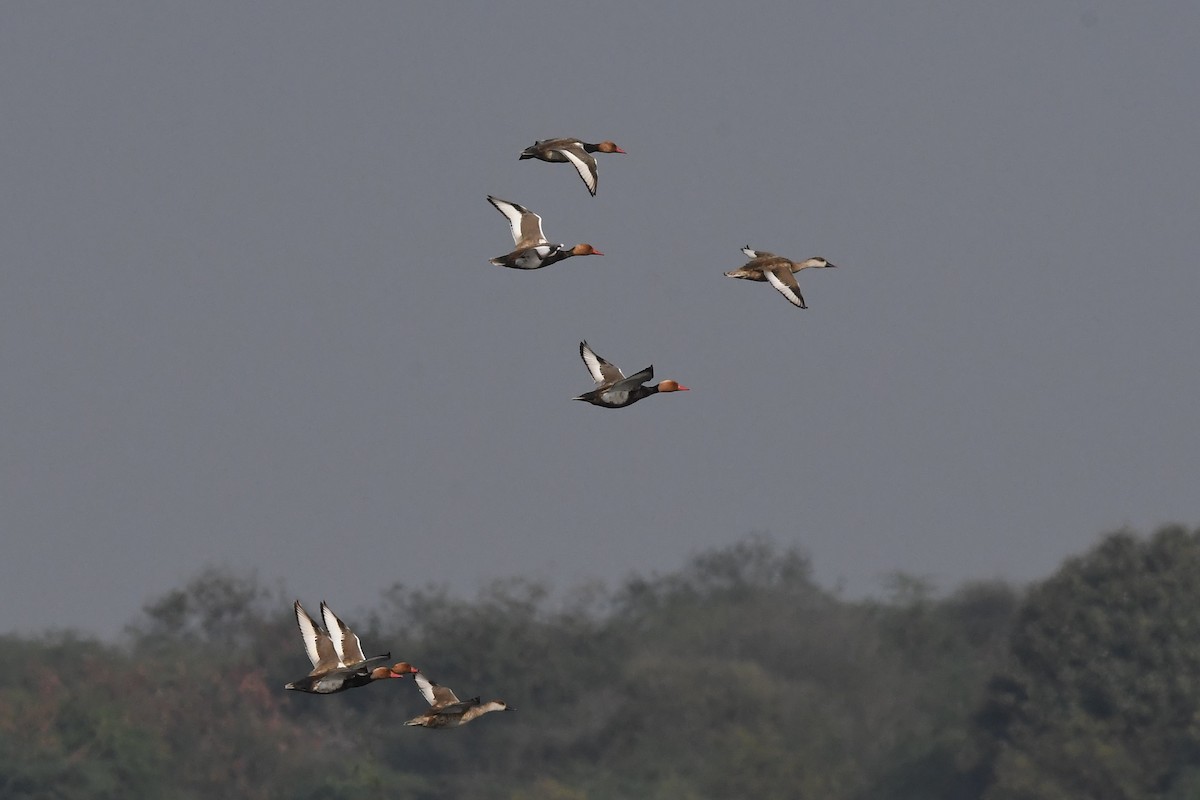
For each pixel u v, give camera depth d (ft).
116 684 180.34
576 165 83.71
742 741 172.65
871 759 176.14
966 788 168.66
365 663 69.72
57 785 158.51
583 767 178.81
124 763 164.45
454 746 184.24
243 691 183.62
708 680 186.09
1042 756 159.84
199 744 174.09
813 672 196.95
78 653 195.00
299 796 170.60
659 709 182.09
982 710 171.32
